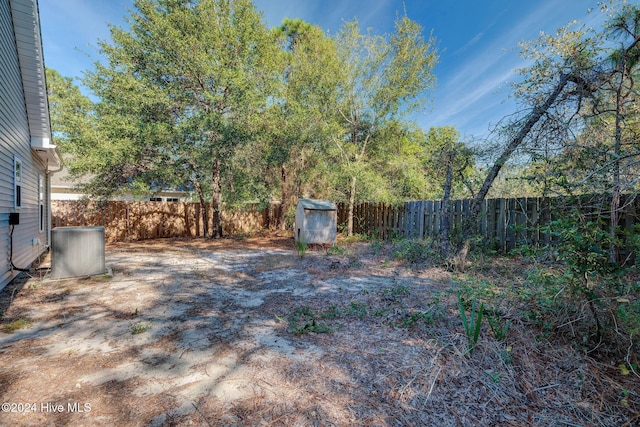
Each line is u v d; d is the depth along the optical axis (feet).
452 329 9.22
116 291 13.65
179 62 27.96
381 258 21.59
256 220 42.52
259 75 30.94
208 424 5.43
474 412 5.93
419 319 10.05
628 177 9.75
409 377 6.95
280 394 6.34
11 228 14.89
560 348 7.91
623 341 7.52
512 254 18.17
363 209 34.63
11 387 6.40
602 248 8.38
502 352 7.74
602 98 13.52
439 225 24.52
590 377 6.86
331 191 37.35
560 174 10.03
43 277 15.83
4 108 14.39
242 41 29.48
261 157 33.58
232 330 9.54
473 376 6.98
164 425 5.39
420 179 30.83
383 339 8.81
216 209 35.06
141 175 29.89
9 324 9.84
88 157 25.38
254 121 29.63
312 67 31.53
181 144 27.17
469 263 18.08
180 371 7.16
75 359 7.66
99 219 31.60
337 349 8.25
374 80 31.50
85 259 15.92
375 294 13.05
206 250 26.17
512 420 5.75
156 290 13.85
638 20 12.12
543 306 9.37
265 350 8.21
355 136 34.78
